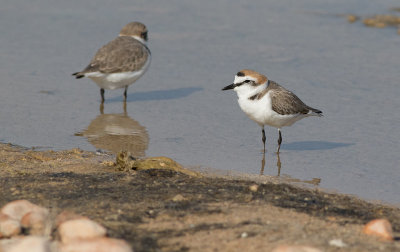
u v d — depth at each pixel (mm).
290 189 9711
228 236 7246
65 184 9508
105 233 6793
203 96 16609
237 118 15023
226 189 9398
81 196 8828
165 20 23469
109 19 23375
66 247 6176
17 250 5945
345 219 8320
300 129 14273
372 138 13484
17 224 7117
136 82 17922
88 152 12234
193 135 13727
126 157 10750
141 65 16312
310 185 10648
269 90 12297
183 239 7148
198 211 8172
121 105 16047
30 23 22750
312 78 17438
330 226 7855
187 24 23000
